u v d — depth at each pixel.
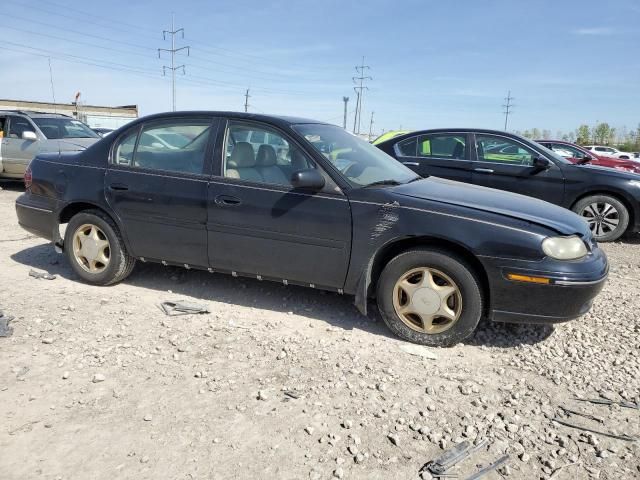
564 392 3.19
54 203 4.93
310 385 3.18
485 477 2.45
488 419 2.89
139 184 4.49
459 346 3.79
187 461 2.50
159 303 4.47
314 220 3.89
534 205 4.02
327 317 4.26
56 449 2.56
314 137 4.21
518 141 7.71
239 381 3.21
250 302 4.54
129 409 2.90
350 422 2.80
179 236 4.39
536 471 2.50
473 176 7.79
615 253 6.90
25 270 5.32
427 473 2.45
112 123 42.94
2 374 3.23
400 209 3.72
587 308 3.63
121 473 2.41
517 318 3.58
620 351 3.74
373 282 3.98
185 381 3.20
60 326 3.93
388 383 3.24
